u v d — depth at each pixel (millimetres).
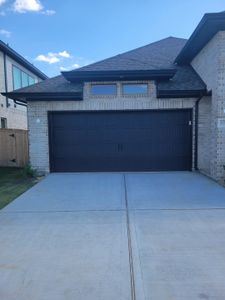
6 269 3262
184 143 9969
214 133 8672
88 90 9898
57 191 7258
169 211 5379
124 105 9883
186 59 11289
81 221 4898
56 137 10125
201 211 5352
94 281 2975
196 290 2783
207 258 3445
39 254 3633
